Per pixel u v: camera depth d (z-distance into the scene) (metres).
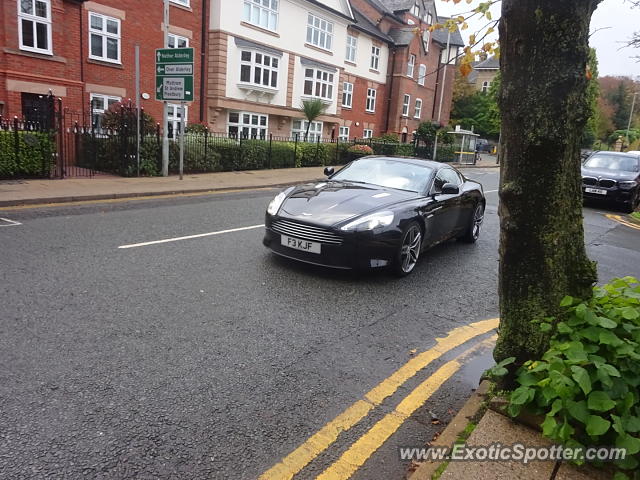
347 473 2.58
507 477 2.30
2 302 4.41
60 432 2.71
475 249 8.19
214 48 21.69
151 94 19.59
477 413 2.90
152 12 19.17
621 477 2.20
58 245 6.40
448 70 42.78
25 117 13.34
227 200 11.22
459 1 3.91
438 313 5.05
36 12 15.00
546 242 2.71
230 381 3.38
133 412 2.94
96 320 4.18
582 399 2.36
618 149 49.94
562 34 2.48
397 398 3.34
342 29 29.36
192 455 2.62
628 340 2.45
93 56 17.42
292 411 3.09
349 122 32.72
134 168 13.70
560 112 2.54
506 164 2.75
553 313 2.74
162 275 5.46
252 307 4.73
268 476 2.52
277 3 24.25
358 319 4.67
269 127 25.62
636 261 8.10
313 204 6.00
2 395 3.02
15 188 10.35
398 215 5.89
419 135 33.41
